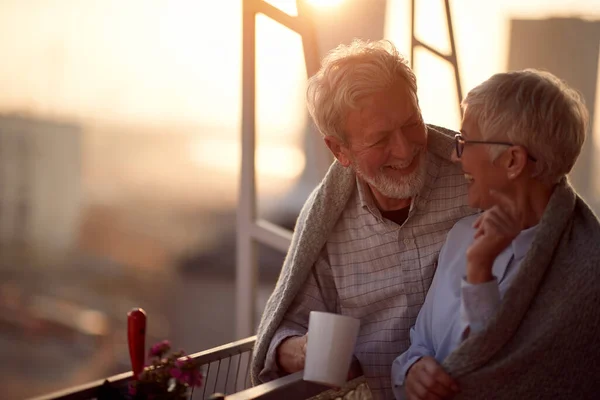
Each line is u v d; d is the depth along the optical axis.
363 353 1.60
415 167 1.51
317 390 1.30
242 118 3.01
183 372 1.13
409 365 1.36
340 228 1.65
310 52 2.67
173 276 9.97
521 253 1.30
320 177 2.79
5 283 9.63
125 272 10.02
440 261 1.47
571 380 1.25
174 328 8.44
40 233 10.46
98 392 1.15
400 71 1.47
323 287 1.66
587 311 1.24
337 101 1.47
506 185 1.28
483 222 1.23
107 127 10.66
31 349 8.56
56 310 9.11
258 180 3.07
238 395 1.18
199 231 10.25
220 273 9.94
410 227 1.58
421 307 1.57
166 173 10.79
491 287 1.23
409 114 1.46
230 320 8.64
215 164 11.05
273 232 2.98
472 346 1.24
